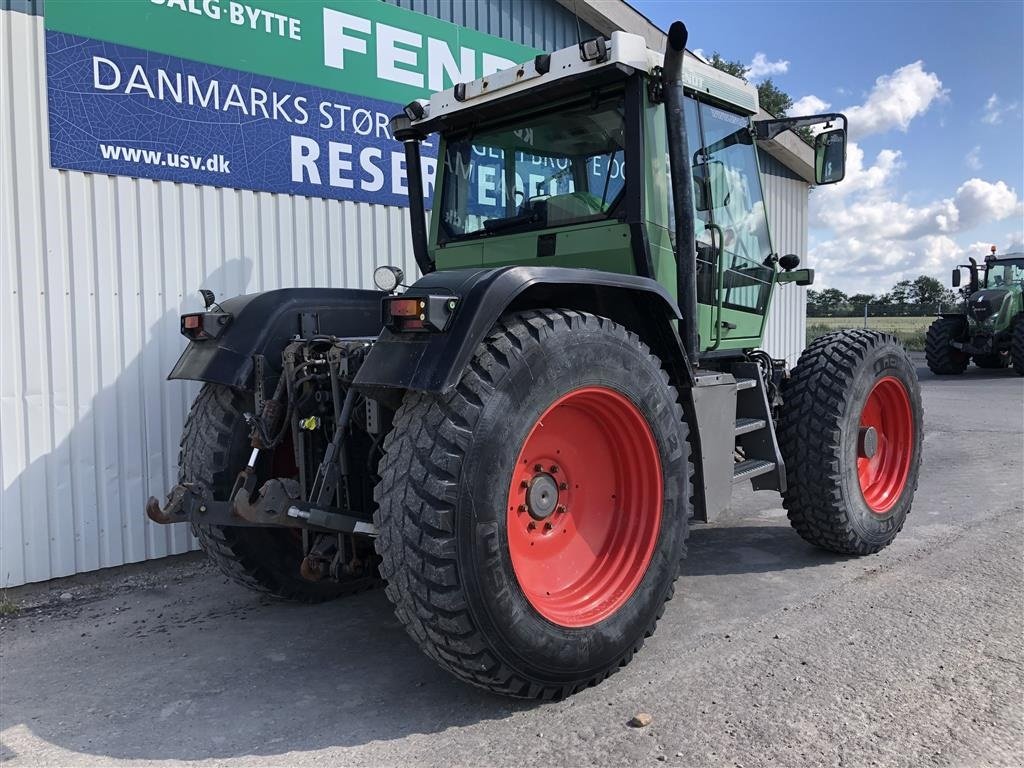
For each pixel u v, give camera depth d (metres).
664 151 3.43
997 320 15.16
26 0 4.02
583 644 2.64
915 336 24.62
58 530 4.22
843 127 3.97
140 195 4.46
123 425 4.43
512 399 2.47
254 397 3.37
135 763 2.39
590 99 3.43
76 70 4.18
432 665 3.08
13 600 4.00
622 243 3.33
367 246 5.61
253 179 4.95
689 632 3.28
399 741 2.47
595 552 2.96
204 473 3.36
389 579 2.42
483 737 2.48
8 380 4.03
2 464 4.02
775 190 10.15
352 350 2.97
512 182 3.72
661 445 2.95
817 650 3.06
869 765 2.26
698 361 3.66
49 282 4.14
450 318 2.42
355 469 3.17
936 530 4.78
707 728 2.48
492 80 3.52
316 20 5.21
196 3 4.62
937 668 2.87
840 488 4.02
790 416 4.11
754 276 4.27
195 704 2.79
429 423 2.40
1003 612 3.41
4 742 2.53
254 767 2.34
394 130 3.98
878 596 3.66
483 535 2.38
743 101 4.00
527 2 6.63
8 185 4.00
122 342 4.42
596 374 2.72
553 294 2.85
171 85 4.55
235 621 3.65
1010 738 2.39
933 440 8.09
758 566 4.20
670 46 3.06
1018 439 8.05
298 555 3.74
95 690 2.93
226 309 3.56
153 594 4.11
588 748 2.38
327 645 3.32
